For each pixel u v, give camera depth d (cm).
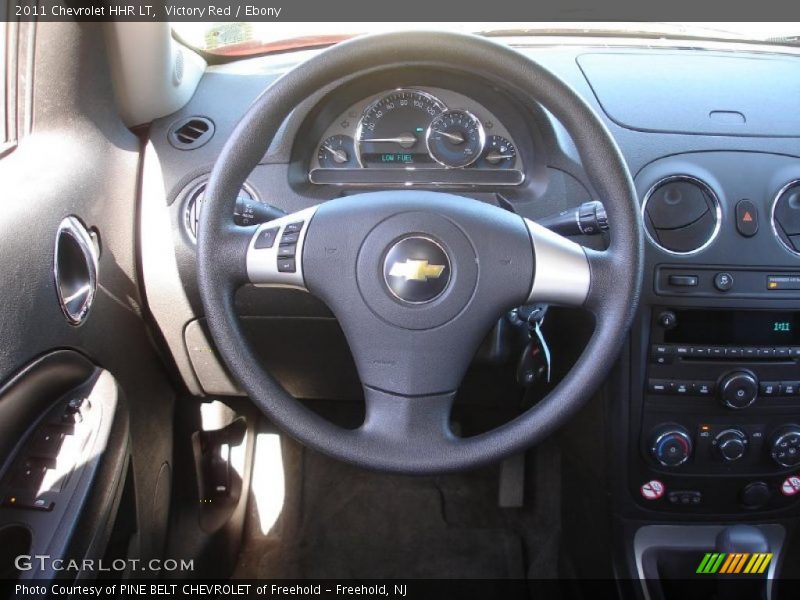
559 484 189
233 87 147
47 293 100
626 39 162
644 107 137
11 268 91
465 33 93
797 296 129
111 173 125
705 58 149
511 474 191
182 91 141
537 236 96
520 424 97
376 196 98
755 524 146
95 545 102
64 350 105
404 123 135
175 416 160
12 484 96
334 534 187
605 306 96
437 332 97
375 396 100
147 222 135
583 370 96
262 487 189
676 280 128
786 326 131
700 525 146
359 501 192
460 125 133
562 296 97
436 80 130
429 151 135
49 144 107
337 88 128
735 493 141
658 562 147
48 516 96
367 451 98
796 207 130
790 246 129
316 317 142
